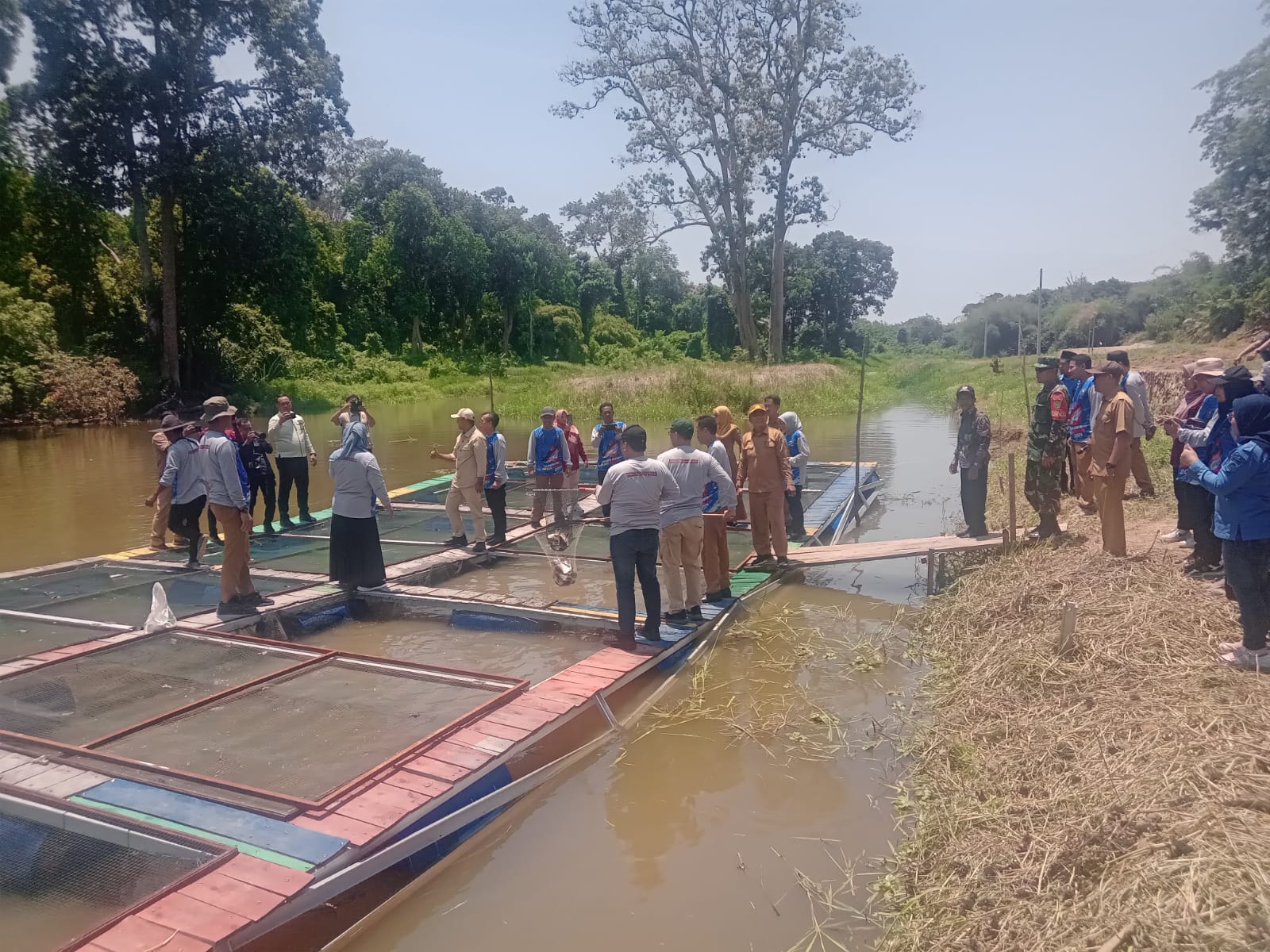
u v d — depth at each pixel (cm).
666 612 727
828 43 4059
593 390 2909
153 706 533
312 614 765
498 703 525
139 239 3253
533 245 6016
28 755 462
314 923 370
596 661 618
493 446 965
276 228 3362
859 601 855
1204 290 3425
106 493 1498
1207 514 648
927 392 3866
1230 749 378
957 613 713
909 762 507
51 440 2448
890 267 7031
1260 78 2639
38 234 3183
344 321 5153
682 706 598
